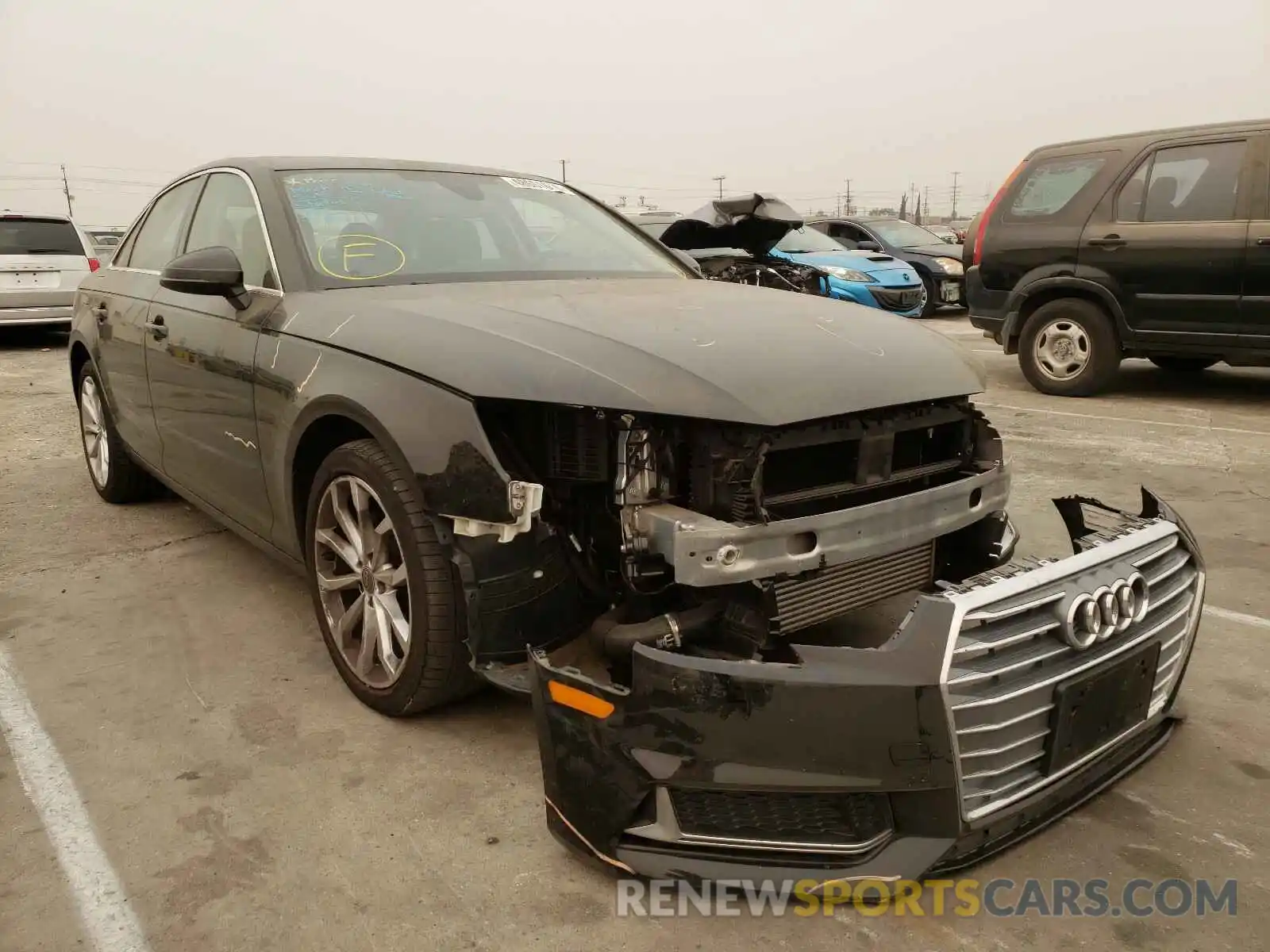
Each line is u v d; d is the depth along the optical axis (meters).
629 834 1.98
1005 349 8.21
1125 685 2.15
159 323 3.79
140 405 4.12
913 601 2.44
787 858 1.92
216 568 4.02
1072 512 2.73
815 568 2.11
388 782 2.46
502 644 2.27
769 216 9.36
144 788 2.44
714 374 2.13
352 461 2.60
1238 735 2.71
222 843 2.23
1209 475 5.39
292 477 2.91
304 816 2.32
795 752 1.84
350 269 3.10
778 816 1.93
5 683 3.00
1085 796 2.18
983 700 1.89
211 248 3.08
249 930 1.95
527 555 2.25
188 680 3.02
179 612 3.56
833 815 1.93
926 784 1.85
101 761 2.57
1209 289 6.98
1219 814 2.35
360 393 2.51
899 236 15.21
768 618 2.05
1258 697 2.93
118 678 3.04
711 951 1.90
